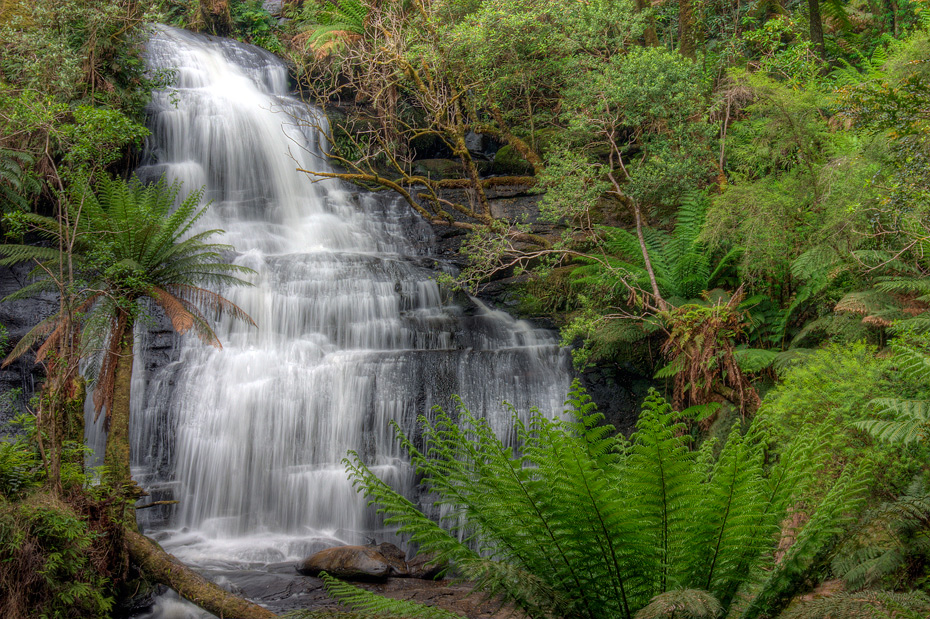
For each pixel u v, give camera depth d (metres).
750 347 11.33
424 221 17.62
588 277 12.42
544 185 13.66
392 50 15.09
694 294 12.11
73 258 8.59
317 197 18.41
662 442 2.81
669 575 3.06
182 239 14.99
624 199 13.94
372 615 3.04
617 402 12.06
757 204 10.63
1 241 12.84
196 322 8.78
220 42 21.55
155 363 12.34
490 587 2.91
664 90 13.09
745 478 2.92
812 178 10.53
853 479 3.03
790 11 20.14
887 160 8.39
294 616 3.12
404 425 11.61
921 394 6.03
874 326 9.02
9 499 6.47
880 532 3.96
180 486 11.27
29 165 12.34
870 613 2.80
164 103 17.17
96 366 8.28
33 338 8.48
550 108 17.72
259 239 16.16
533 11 13.97
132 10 15.54
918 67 8.21
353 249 16.89
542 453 3.01
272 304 13.62
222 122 17.64
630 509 2.90
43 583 6.09
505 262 15.61
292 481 11.27
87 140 8.64
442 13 15.77
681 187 13.09
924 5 12.07
